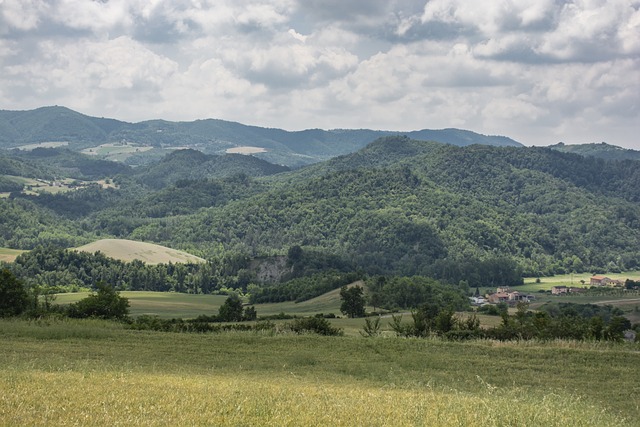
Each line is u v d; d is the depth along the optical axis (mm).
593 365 38969
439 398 23672
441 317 57812
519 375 36219
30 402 17797
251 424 16781
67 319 55594
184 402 19266
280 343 45562
